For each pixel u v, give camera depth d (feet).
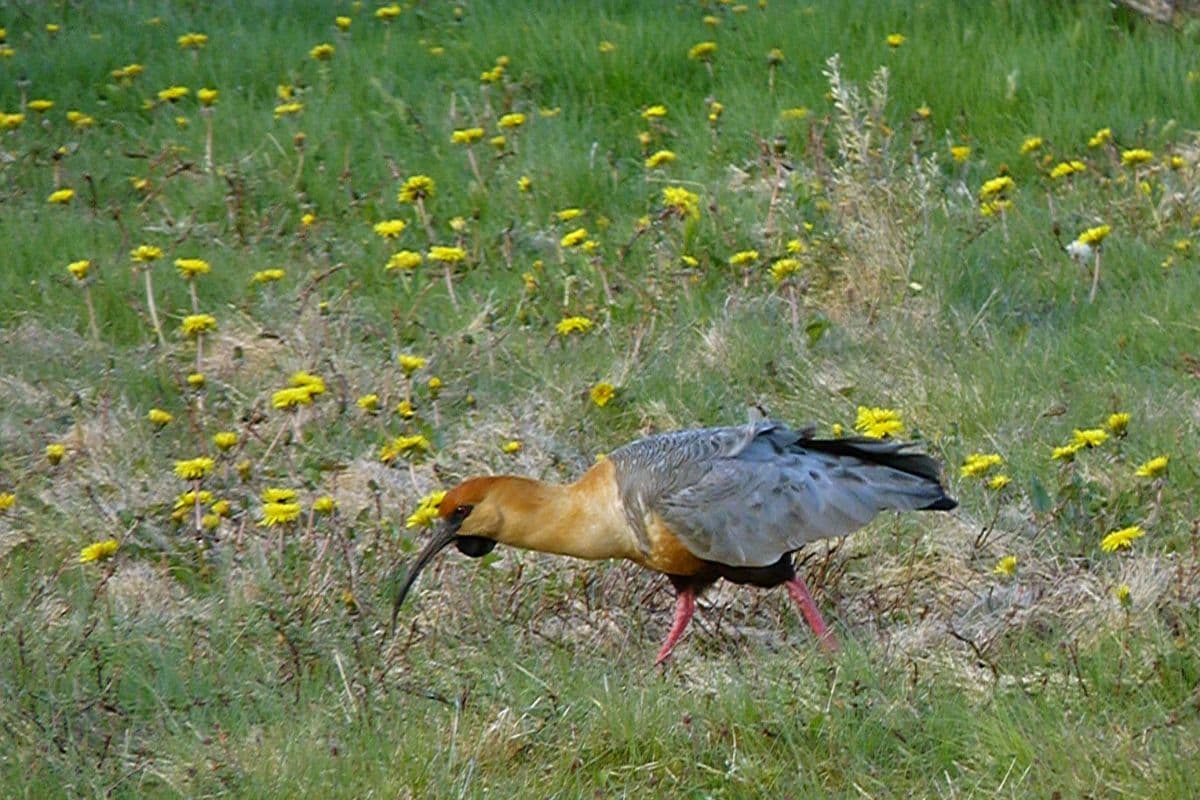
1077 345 42.22
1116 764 26.02
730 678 29.78
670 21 61.46
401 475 37.99
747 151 52.85
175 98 53.11
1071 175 50.14
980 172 51.62
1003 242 46.96
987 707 28.12
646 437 33.76
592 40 59.06
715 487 30.96
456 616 32.55
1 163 52.60
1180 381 40.29
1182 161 48.75
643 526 31.37
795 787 26.78
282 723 28.55
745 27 59.82
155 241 49.01
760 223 47.96
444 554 34.47
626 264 46.91
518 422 39.58
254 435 38.42
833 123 52.75
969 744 27.32
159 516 36.37
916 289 44.62
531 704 28.73
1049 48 56.29
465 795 26.43
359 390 40.96
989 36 58.03
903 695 28.43
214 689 29.86
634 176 52.65
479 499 31.63
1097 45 57.00
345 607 32.27
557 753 27.73
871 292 44.96
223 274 46.70
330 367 40.98
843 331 43.16
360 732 27.99
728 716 28.25
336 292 46.34
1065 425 38.40
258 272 46.42
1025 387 40.22
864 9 60.39
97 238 48.80
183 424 40.50
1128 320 42.70
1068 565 33.01
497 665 30.48
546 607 33.19
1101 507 34.55
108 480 37.65
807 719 28.09
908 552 34.30
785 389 41.55
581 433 39.60
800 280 44.83
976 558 33.78
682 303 44.78
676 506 30.96
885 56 55.98
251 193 51.13
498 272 47.11
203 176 51.88
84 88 58.80
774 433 31.99
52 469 38.47
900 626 32.17
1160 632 29.25
